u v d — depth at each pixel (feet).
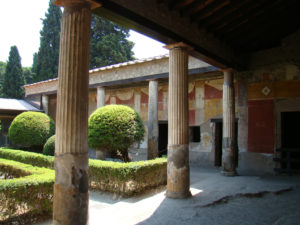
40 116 40.73
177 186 18.38
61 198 10.98
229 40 26.40
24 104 57.06
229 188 20.84
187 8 18.80
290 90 28.40
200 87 36.52
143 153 42.65
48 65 79.82
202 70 29.73
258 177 25.82
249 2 19.88
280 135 28.84
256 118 30.60
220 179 24.76
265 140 29.76
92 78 42.16
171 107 19.01
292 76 28.35
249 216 14.98
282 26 26.91
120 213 15.38
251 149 30.71
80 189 11.11
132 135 26.09
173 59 19.36
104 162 23.06
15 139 39.04
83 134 11.39
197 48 21.12
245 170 30.60
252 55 30.96
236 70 29.71
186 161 18.72
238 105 32.14
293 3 22.18
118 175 20.57
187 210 15.83
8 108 51.03
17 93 84.12
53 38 81.97
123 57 78.48
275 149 28.94
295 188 21.27
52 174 18.12
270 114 29.60
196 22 20.99
